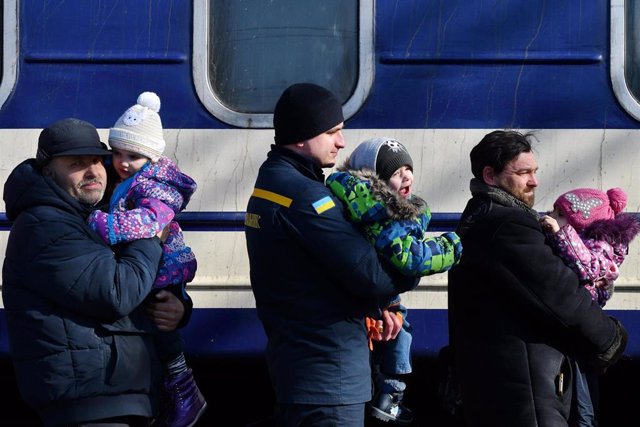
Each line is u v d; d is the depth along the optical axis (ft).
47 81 23.35
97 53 23.29
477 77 23.12
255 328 23.12
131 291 15.79
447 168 23.12
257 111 23.32
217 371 24.94
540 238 16.62
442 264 15.76
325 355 15.74
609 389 26.43
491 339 16.87
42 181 16.07
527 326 16.80
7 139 23.35
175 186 17.12
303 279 15.87
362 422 16.03
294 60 23.32
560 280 16.39
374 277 15.52
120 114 23.30
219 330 23.13
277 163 16.29
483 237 16.79
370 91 23.13
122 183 17.02
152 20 23.26
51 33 23.32
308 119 16.14
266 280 16.11
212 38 23.36
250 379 25.98
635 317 22.93
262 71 23.32
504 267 16.51
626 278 22.84
